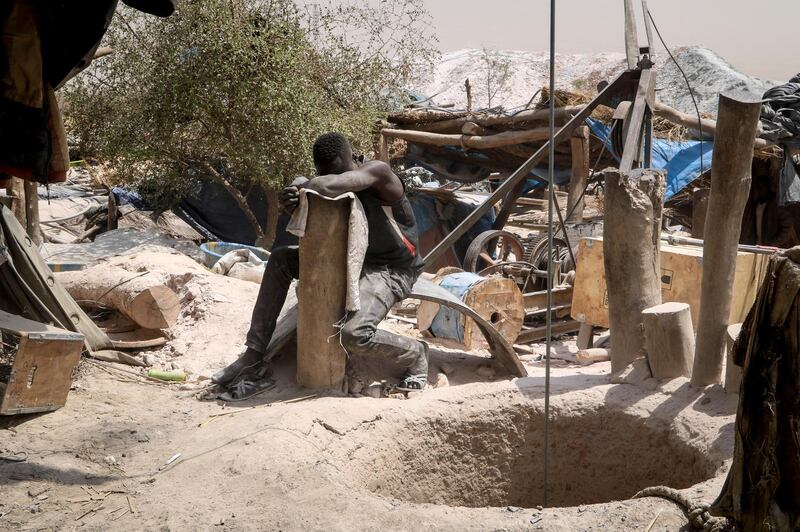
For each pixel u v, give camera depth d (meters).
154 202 13.77
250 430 4.92
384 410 5.38
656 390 5.46
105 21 4.79
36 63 4.57
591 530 3.69
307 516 3.92
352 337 5.65
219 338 6.98
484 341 7.39
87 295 7.32
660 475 5.17
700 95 16.47
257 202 14.44
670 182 11.76
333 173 5.65
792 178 11.79
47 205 14.96
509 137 12.01
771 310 3.29
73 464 4.58
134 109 12.67
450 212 14.14
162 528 3.85
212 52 11.55
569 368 6.94
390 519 3.87
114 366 6.43
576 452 5.54
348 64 13.30
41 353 5.18
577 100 11.39
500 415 5.57
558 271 9.04
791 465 3.32
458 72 21.88
